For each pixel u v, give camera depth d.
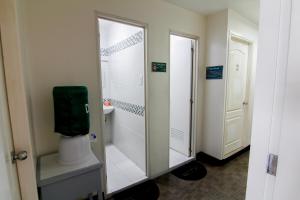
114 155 3.04
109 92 3.53
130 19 1.95
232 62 2.75
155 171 2.43
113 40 3.11
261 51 0.60
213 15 2.65
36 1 1.46
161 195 2.05
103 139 1.93
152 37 2.16
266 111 0.61
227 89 2.65
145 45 2.14
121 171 2.53
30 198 0.97
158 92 2.32
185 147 3.04
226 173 2.51
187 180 2.35
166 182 2.31
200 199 1.98
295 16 0.52
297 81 0.53
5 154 0.73
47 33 1.53
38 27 1.49
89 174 1.42
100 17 1.81
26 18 1.43
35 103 1.54
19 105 0.89
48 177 1.26
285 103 0.56
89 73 1.77
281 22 0.55
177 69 3.04
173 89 3.17
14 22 0.85
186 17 2.48
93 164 1.44
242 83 3.07
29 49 1.46
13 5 0.84
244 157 3.05
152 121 2.31
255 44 3.08
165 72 2.35
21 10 1.31
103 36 3.38
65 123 1.41
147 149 2.33
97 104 1.85
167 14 2.27
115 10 1.84
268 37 0.58
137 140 2.59
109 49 3.33
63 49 1.61
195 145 2.92
